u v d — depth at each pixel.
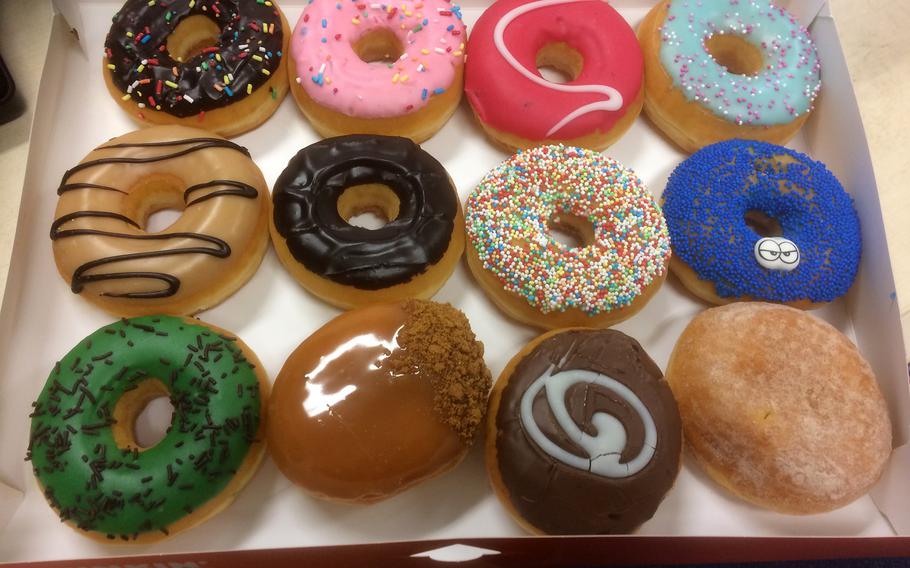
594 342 0.26
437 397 0.24
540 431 0.24
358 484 0.24
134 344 0.26
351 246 0.27
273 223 0.29
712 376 0.27
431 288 0.29
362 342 0.25
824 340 0.27
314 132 0.33
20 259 0.29
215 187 0.29
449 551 0.24
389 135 0.31
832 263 0.30
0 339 0.27
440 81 0.32
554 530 0.24
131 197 0.29
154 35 0.32
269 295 0.30
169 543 0.25
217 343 0.26
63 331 0.29
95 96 0.33
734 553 0.25
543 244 0.29
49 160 0.32
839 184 0.31
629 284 0.28
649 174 0.34
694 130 0.33
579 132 0.31
